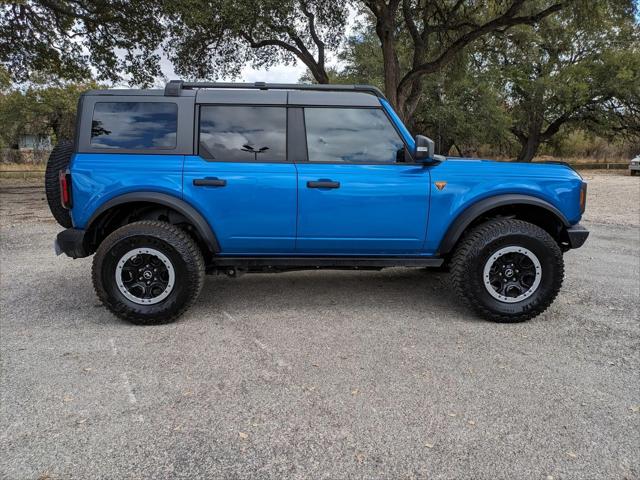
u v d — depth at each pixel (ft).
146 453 7.36
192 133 12.73
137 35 41.70
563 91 93.66
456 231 12.89
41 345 11.39
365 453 7.36
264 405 8.73
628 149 134.82
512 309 12.75
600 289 16.11
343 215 12.82
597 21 42.63
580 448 7.47
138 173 12.46
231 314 13.67
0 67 54.95
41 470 6.95
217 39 45.09
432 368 10.19
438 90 91.04
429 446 7.52
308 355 10.86
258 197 12.64
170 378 9.75
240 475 6.88
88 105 12.71
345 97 13.07
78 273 18.15
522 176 12.98
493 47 63.87
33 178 73.00
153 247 12.37
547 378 9.75
